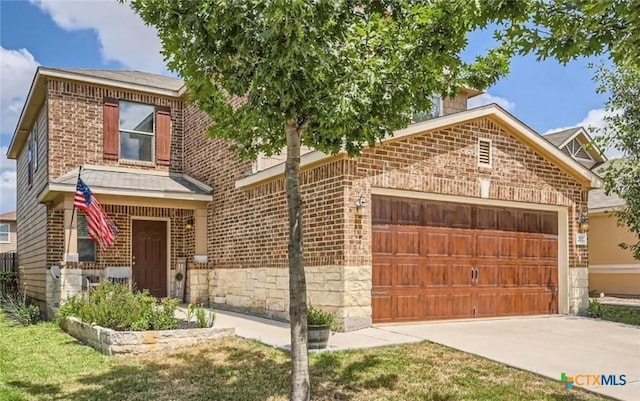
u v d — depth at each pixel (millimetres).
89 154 14555
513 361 7207
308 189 10430
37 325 11594
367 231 9625
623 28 3859
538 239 12172
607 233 18641
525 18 4051
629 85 11461
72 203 12453
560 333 9445
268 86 4504
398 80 5016
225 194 13773
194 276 14375
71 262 12281
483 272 11250
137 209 15203
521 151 11766
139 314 8930
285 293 10977
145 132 15617
